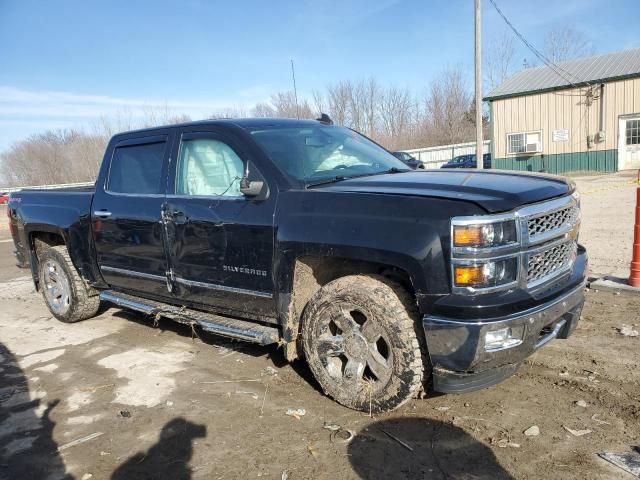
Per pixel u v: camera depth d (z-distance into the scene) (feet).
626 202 44.01
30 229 19.85
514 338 9.82
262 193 12.32
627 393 11.79
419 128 175.22
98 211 16.80
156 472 10.00
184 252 14.11
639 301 17.80
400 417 11.30
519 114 89.15
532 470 9.35
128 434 11.43
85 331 18.81
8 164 187.83
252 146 12.89
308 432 11.02
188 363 15.20
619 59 84.69
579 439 10.19
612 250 25.59
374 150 15.53
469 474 9.34
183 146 14.62
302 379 13.62
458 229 9.61
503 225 9.76
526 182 11.32
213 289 13.66
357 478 9.42
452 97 170.30
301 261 11.85
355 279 11.30
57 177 181.68
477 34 56.85
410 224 10.08
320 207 11.34
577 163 84.53
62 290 19.57
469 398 11.99
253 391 13.11
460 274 9.62
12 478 10.09
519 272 9.99
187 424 11.69
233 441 10.88
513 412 11.29
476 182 11.15
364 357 11.23
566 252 11.54
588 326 15.83
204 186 13.94
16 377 14.98
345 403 11.61
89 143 155.53
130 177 16.19
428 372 10.91
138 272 15.88
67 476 10.03
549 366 13.35
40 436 11.59
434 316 9.91
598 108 81.25
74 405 12.98
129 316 20.39
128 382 14.12
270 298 12.46
